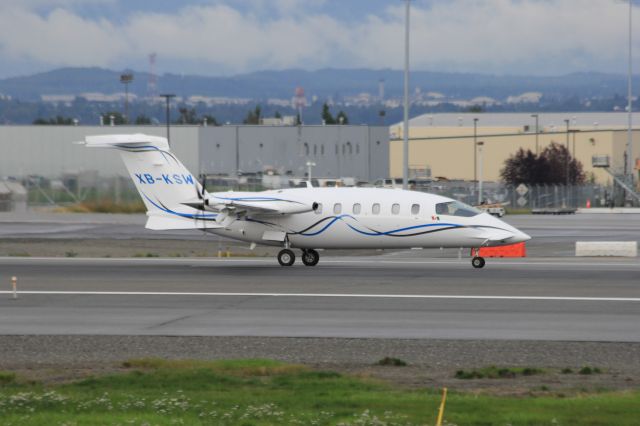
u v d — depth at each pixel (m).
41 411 53.75
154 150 135.75
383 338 79.00
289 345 76.44
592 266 133.12
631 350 73.88
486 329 82.75
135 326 85.19
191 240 189.38
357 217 132.38
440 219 130.88
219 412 53.31
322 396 57.47
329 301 99.00
